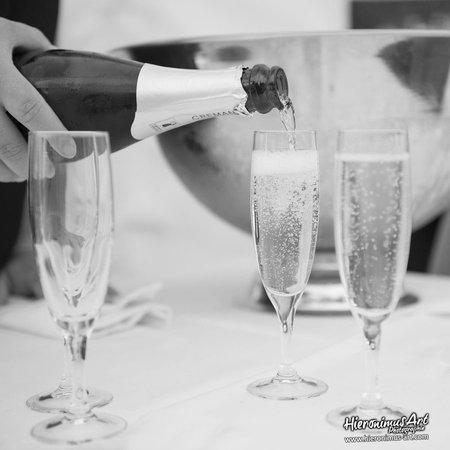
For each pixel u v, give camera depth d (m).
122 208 2.18
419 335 1.14
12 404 0.94
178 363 1.05
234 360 1.06
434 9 2.25
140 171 2.18
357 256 0.85
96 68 1.07
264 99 0.99
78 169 0.83
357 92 1.14
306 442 0.83
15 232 1.42
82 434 0.84
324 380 0.99
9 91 1.04
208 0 2.18
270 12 2.25
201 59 1.15
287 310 0.98
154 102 1.03
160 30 2.15
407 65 1.14
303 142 0.92
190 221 2.24
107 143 0.84
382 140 0.84
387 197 0.84
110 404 0.93
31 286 1.37
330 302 1.27
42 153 0.83
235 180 1.21
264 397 0.93
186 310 1.32
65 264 0.84
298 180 0.92
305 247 0.93
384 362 1.04
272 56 1.13
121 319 1.18
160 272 1.68
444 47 1.14
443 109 1.18
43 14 1.46
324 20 2.31
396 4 2.28
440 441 0.83
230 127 1.18
